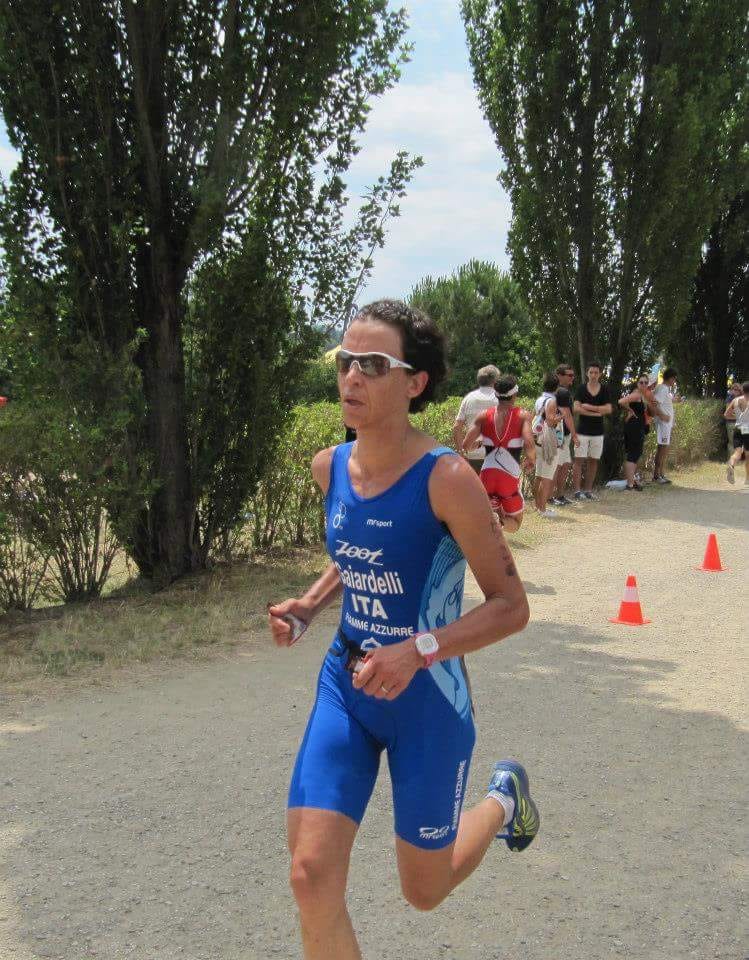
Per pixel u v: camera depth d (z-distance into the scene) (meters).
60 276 8.09
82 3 7.79
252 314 8.77
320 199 8.98
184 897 3.49
